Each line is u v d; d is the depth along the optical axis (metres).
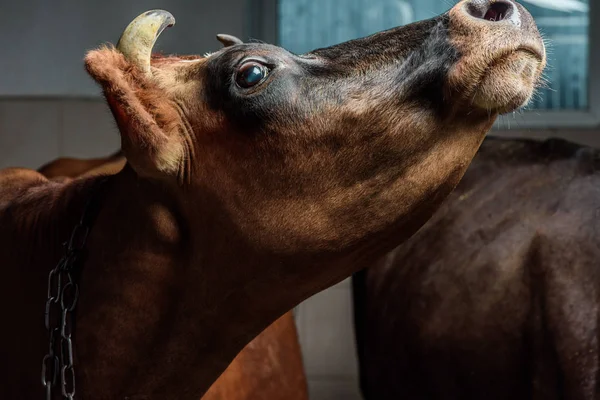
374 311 3.04
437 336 2.78
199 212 1.72
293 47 5.69
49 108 5.39
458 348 2.73
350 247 1.66
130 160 1.69
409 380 2.91
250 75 1.63
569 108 5.45
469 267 2.76
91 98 5.40
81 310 1.83
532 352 2.59
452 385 2.77
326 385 5.39
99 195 1.91
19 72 5.40
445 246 2.85
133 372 1.81
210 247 1.73
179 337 1.79
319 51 1.69
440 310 2.79
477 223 2.81
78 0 5.39
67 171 3.38
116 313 1.79
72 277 1.84
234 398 2.41
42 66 5.39
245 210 1.67
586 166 2.79
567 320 2.52
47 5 5.39
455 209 2.88
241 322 1.79
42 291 1.92
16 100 5.41
